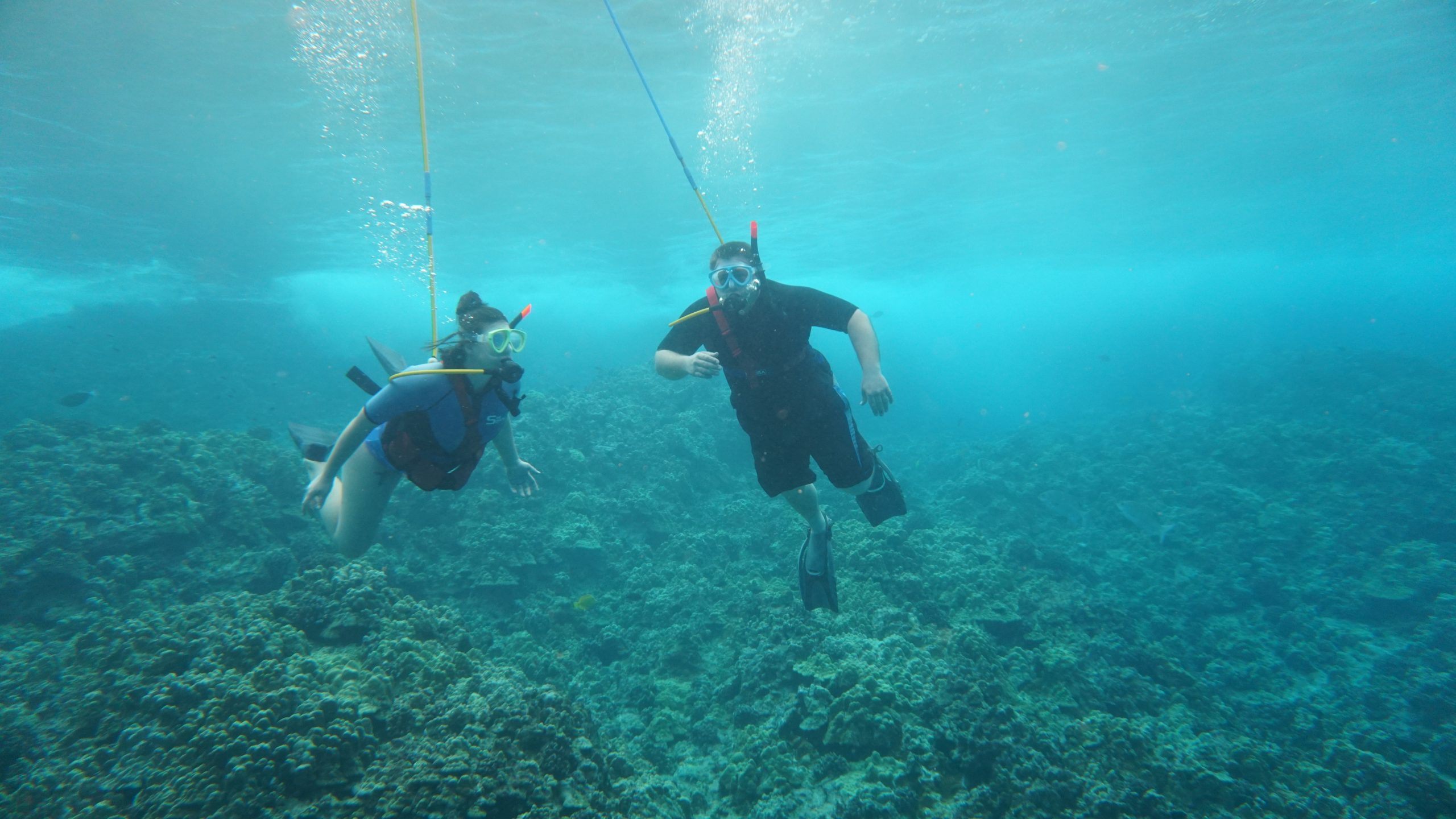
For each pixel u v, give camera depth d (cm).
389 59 1423
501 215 2622
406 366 354
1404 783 662
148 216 2477
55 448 950
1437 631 1045
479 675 457
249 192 2238
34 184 2119
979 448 2412
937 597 863
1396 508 1448
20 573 705
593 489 1233
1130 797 434
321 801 309
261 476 1030
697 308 353
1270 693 973
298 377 3894
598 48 1418
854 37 1458
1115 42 1606
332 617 465
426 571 908
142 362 3350
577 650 847
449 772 322
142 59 1384
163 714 350
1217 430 2389
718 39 1416
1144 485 1788
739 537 1177
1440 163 3119
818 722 529
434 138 1831
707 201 2558
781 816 462
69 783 328
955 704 520
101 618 671
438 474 330
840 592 808
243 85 1511
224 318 4150
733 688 690
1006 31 1501
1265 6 1527
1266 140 2492
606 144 1947
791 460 363
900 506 416
